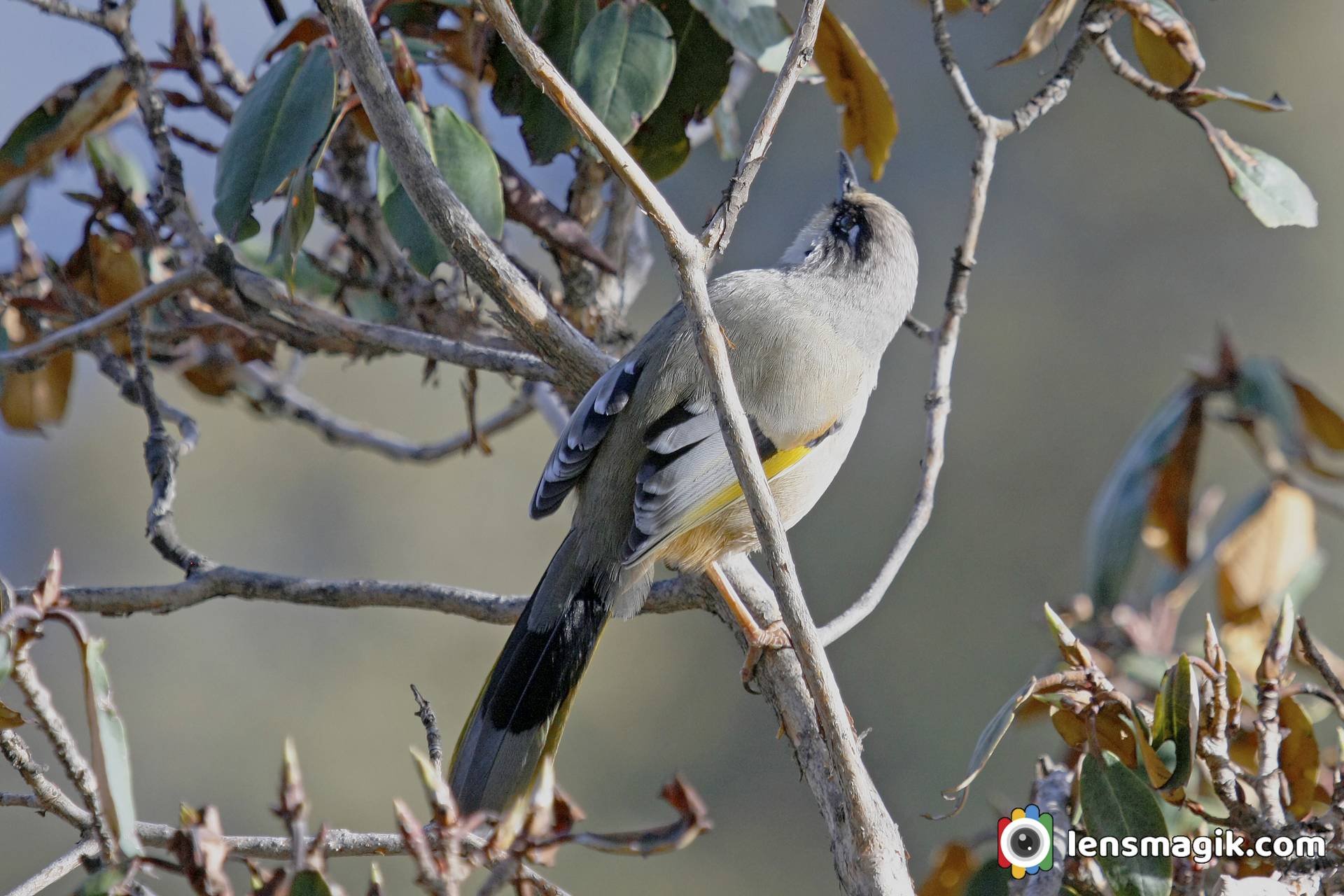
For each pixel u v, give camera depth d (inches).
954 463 690.2
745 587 302.0
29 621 180.9
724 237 221.9
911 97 727.7
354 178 335.9
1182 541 321.7
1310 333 677.9
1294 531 309.4
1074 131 714.2
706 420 288.5
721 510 290.2
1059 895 229.5
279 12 337.7
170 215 310.7
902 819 627.8
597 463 294.2
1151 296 696.4
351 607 293.6
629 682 680.4
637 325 692.1
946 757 642.2
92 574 716.7
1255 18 692.7
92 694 181.2
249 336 361.4
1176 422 324.8
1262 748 232.4
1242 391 322.0
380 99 270.2
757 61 311.3
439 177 276.4
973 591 672.4
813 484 310.7
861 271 325.1
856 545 685.9
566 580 289.1
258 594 292.0
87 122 320.2
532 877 185.0
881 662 666.8
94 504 730.2
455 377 717.3
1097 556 323.0
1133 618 316.8
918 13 731.4
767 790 658.2
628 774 659.4
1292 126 685.9
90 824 207.6
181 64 332.5
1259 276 687.1
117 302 349.1
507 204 322.3
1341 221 680.4
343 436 387.5
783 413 296.2
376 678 662.5
